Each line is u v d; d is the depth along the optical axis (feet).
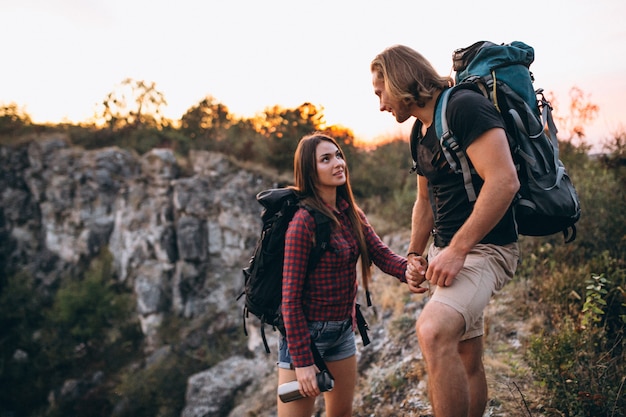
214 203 54.85
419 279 7.34
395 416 12.14
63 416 49.14
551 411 9.11
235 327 48.80
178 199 56.49
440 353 5.67
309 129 49.67
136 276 58.85
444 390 5.64
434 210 6.98
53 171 69.62
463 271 5.99
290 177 51.42
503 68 5.93
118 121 74.49
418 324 5.94
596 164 19.71
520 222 6.26
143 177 62.54
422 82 6.17
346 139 43.09
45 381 54.90
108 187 65.51
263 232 7.36
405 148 42.11
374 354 17.92
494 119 5.46
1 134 75.10
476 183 5.91
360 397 14.56
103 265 62.39
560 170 6.12
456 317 5.74
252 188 52.85
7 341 59.62
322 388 6.80
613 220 15.88
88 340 57.16
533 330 13.03
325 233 7.00
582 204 16.38
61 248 67.36
